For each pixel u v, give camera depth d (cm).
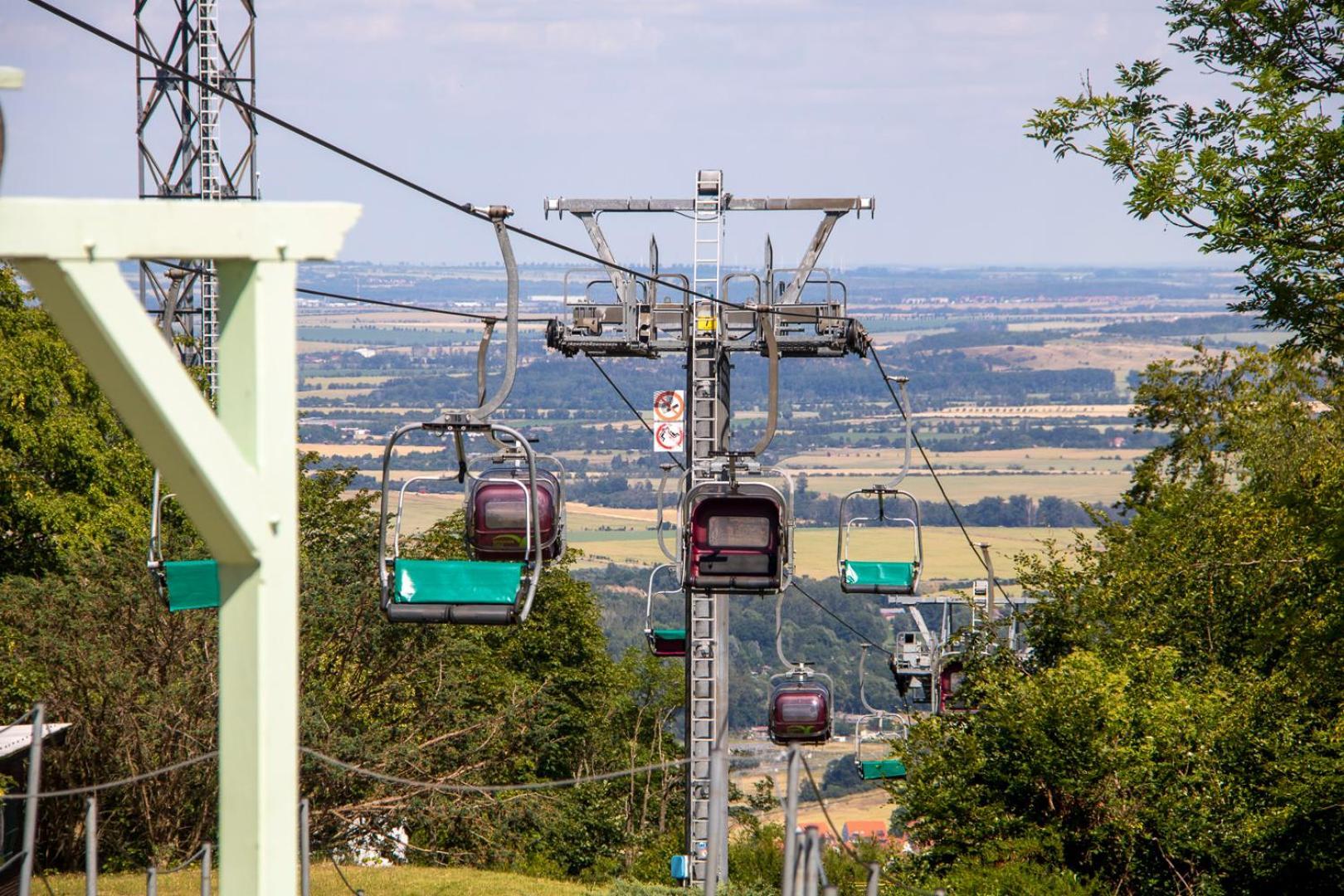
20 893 2069
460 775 5741
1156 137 3331
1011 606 5156
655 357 4444
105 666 4612
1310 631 3856
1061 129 3375
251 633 984
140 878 4238
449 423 2542
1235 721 3950
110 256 904
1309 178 3170
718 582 3123
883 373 4316
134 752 4616
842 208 4284
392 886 4244
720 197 4272
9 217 875
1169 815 3831
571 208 4284
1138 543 5544
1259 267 3272
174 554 5162
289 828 998
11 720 4525
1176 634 4897
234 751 991
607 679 8606
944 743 4234
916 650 5438
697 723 4116
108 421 6188
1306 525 3862
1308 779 3731
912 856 4169
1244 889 3916
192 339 5491
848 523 4309
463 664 6244
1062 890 3547
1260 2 3222
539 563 2509
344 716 5525
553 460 2978
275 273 961
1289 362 3516
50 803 4538
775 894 3584
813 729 4553
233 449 951
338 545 6359
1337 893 3862
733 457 3134
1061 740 3916
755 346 4244
